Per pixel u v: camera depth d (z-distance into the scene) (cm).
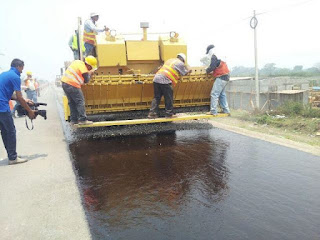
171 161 475
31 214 305
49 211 311
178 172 422
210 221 284
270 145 562
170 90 604
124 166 456
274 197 334
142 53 713
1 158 517
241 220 285
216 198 334
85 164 470
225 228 271
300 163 452
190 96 706
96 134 695
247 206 313
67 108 600
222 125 788
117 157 505
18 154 534
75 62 547
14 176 419
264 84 1086
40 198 343
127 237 260
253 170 423
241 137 636
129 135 678
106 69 697
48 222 288
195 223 281
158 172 425
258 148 541
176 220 287
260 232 264
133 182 388
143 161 479
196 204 320
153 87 654
